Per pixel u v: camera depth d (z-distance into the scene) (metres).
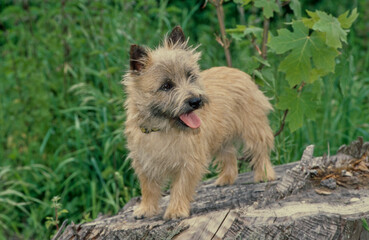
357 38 8.86
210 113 4.35
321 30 4.34
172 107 3.86
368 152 4.30
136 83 4.04
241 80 4.79
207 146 4.29
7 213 6.62
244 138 4.75
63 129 6.81
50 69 7.52
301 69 4.62
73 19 7.74
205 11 9.46
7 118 7.12
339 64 5.28
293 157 5.92
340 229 3.27
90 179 6.56
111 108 6.65
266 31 5.49
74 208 6.32
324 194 3.75
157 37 7.42
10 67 7.05
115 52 7.21
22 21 7.67
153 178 4.17
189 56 4.19
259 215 3.50
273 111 5.47
